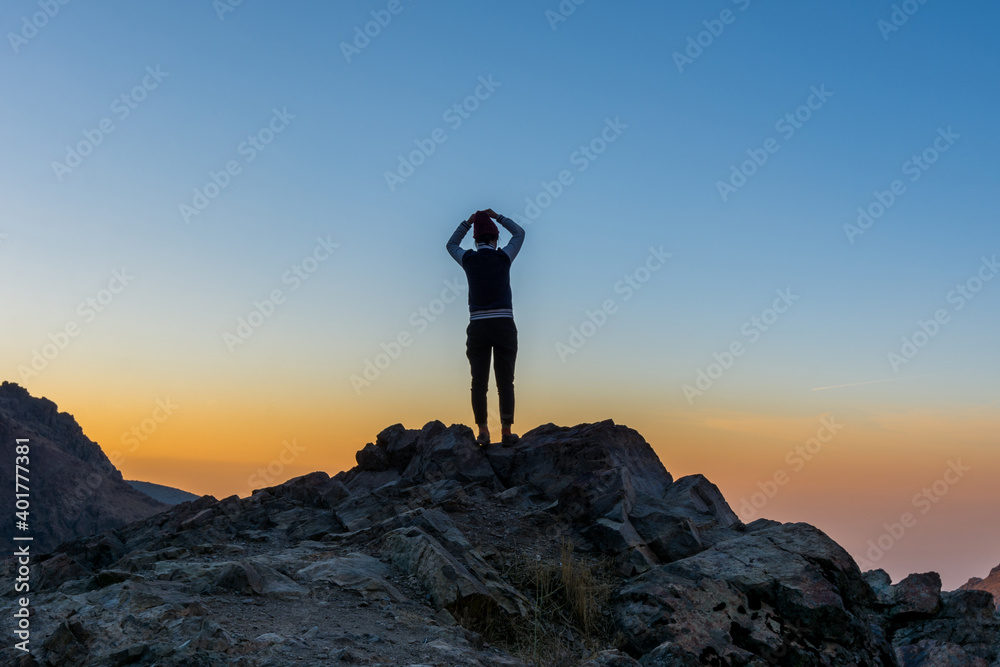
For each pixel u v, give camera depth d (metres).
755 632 5.36
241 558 5.86
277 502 7.80
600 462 8.20
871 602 6.39
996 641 6.29
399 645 4.12
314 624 4.33
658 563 6.70
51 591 5.08
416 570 5.43
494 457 8.80
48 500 53.00
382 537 6.13
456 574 5.20
